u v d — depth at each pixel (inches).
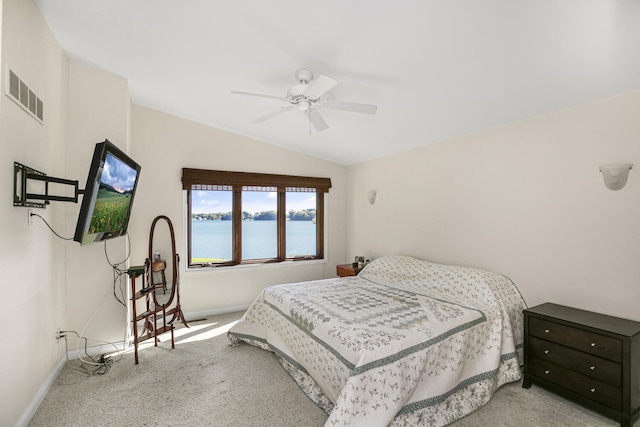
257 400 87.2
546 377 87.7
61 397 88.0
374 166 181.5
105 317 116.2
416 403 74.4
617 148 87.4
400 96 104.7
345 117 130.2
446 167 138.3
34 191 80.2
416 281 128.7
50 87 91.4
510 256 113.8
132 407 83.7
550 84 86.4
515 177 112.2
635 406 74.1
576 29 64.2
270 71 100.0
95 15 82.4
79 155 110.4
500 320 95.0
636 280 84.1
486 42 72.1
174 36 87.7
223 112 144.2
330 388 78.3
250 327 122.8
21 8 71.9
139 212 147.6
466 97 99.8
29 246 78.8
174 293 144.7
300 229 194.9
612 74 78.5
